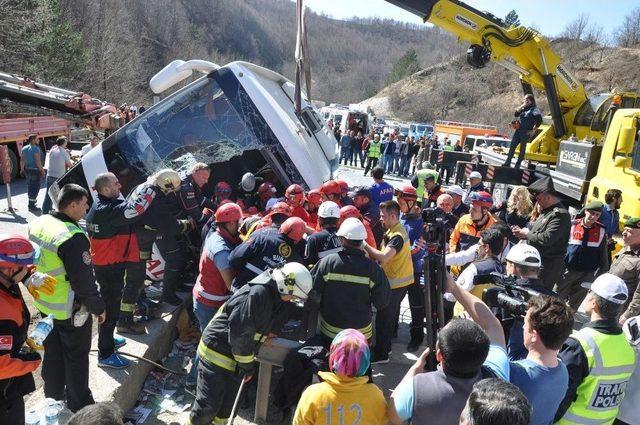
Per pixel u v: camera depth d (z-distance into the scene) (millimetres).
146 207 4395
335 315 4250
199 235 6258
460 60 92938
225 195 6418
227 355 3840
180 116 6898
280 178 6820
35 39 31953
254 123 6727
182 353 5633
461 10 11125
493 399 1933
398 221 5496
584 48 79250
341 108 35906
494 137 26000
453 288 3107
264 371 4457
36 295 3387
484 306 3061
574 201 9969
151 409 4543
